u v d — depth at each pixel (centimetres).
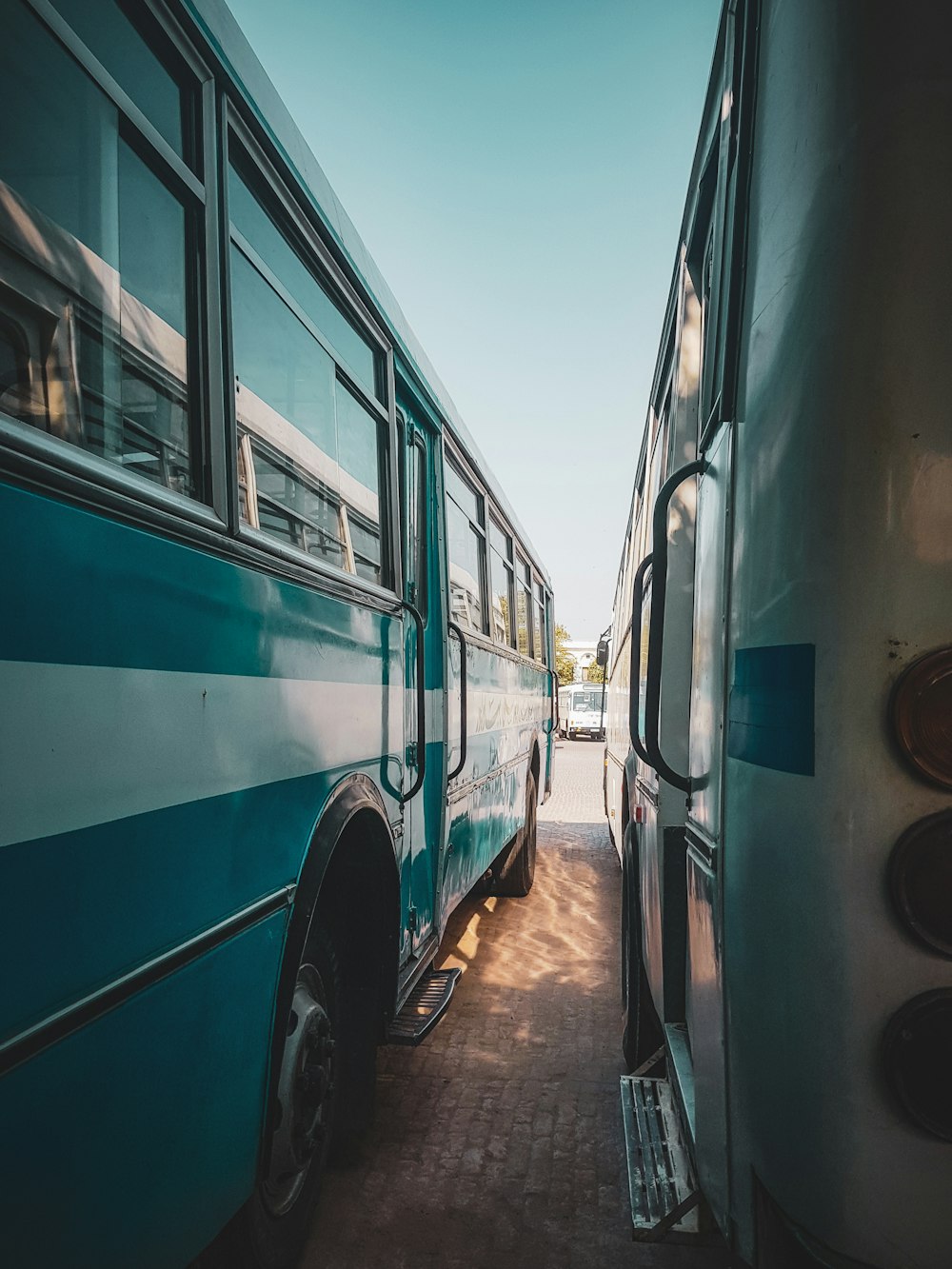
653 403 496
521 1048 506
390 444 397
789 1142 169
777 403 181
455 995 596
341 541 333
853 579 160
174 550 198
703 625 255
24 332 163
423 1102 437
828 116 170
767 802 179
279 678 257
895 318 160
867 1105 158
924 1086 155
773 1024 174
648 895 402
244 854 232
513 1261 316
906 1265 157
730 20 247
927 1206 156
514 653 833
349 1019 370
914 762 155
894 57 163
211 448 222
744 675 195
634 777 483
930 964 157
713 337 255
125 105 195
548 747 1178
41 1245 153
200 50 226
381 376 396
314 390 309
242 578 234
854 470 161
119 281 192
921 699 155
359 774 334
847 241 164
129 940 179
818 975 162
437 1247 323
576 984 620
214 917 216
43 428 165
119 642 176
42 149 171
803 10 181
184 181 217
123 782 176
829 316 166
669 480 271
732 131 236
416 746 433
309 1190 316
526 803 895
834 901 160
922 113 162
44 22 172
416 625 410
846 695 160
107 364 186
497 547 758
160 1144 191
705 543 254
